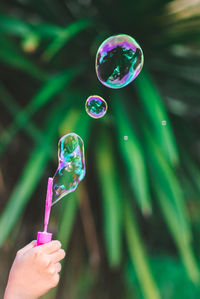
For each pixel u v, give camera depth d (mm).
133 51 964
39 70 1428
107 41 973
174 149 1227
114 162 1363
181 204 1287
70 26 1318
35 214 1472
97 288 1456
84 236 1457
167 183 1301
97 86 1421
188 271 1262
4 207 1434
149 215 1487
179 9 1411
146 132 1355
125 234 1330
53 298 1317
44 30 1354
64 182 807
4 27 1368
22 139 1496
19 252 707
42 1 1495
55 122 1338
